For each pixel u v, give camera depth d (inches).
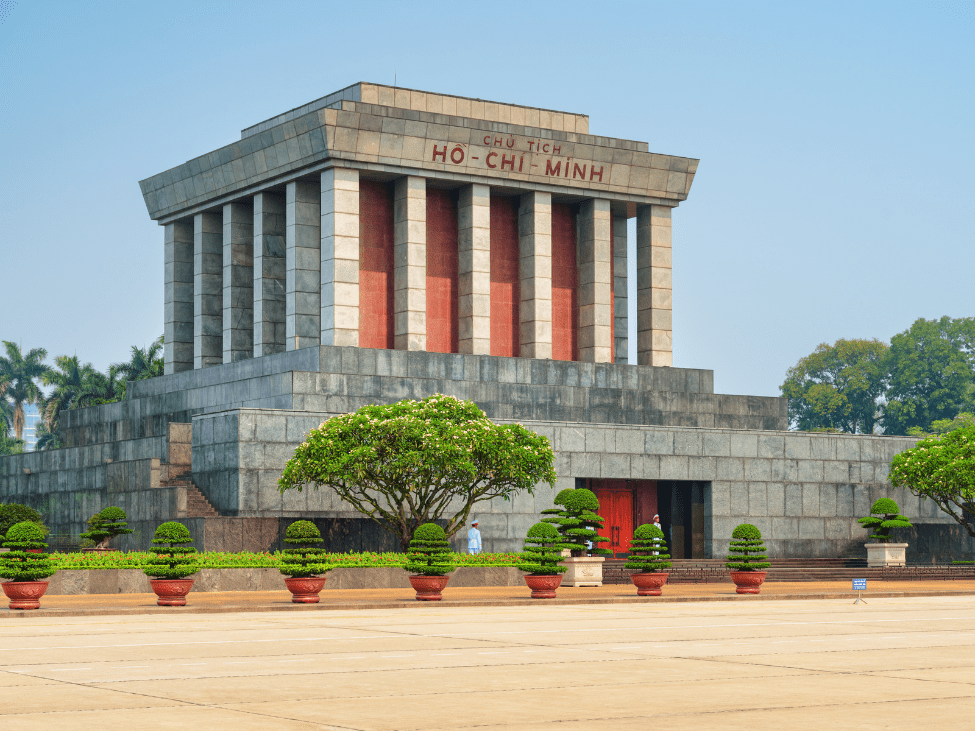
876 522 2103.8
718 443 2156.7
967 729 503.8
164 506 1878.7
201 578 1504.7
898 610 1269.7
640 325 2497.5
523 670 702.5
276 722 519.2
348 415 1710.1
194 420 1941.4
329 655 784.3
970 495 2052.2
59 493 2338.8
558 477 2022.6
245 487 1819.6
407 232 2260.1
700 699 587.8
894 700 585.3
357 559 1620.3
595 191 2433.6
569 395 2272.4
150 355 3801.7
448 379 2187.5
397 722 519.8
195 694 602.2
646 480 2130.9
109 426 2573.8
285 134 2249.0
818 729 503.2
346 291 2190.0
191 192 2516.0
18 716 533.3
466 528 1905.8
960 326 5300.2
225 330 2439.7
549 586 1412.4
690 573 1886.1
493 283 2415.1
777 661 752.3
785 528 2187.5
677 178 2490.2
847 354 5378.9
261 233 2351.1
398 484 1710.1
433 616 1168.2
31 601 1208.2
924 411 5275.6
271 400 2091.5
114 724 512.4
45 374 4052.7
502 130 2321.6
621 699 587.5
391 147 2233.0
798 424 5575.8
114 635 938.1
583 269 2456.9
